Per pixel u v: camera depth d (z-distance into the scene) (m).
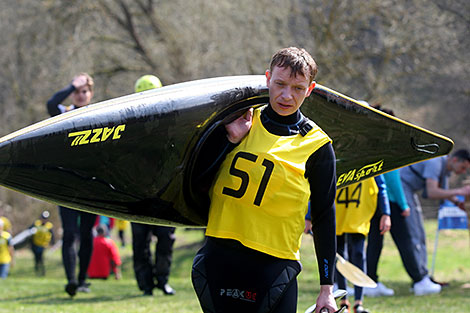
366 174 8.70
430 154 8.70
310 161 6.30
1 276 28.61
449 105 44.84
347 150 8.45
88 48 39.94
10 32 39.78
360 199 12.25
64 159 6.32
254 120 6.40
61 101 15.37
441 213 20.22
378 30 39.31
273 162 6.14
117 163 6.62
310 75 6.16
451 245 32.16
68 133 6.32
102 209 6.87
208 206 7.27
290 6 38.41
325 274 6.34
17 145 6.08
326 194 6.36
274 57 6.20
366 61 41.09
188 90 7.03
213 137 6.97
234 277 6.14
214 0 39.00
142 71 41.69
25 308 14.04
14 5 39.66
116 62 41.19
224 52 39.00
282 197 6.13
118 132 6.58
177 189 7.04
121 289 19.64
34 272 34.47
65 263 16.27
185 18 39.66
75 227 16.38
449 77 40.84
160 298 15.90
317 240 6.41
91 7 39.28
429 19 38.09
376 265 14.17
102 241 25.34
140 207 7.02
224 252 6.21
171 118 6.80
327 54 37.56
